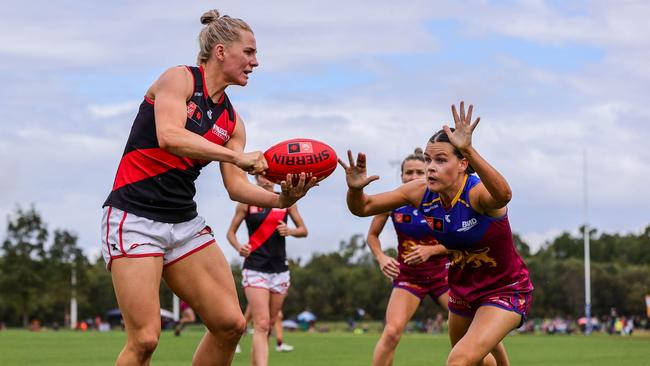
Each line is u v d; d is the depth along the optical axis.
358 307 83.50
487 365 7.15
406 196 6.81
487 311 6.60
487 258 6.62
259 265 11.18
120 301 5.86
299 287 84.94
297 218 11.74
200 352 6.37
